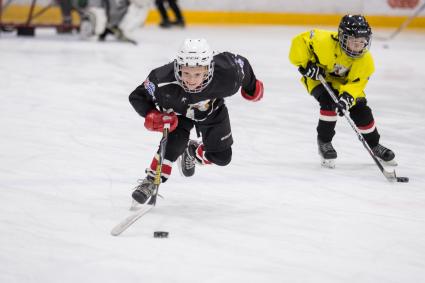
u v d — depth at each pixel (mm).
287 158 10508
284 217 7566
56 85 16781
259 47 27438
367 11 38781
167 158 7598
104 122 12703
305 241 6777
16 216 7293
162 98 7281
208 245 6574
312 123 13289
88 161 9852
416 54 26766
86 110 13828
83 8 27812
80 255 6211
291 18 39812
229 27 37250
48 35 30234
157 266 5992
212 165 9836
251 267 6039
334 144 11562
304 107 15031
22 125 12148
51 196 8094
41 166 9477
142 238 6715
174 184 8828
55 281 5617
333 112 9867
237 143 11391
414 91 17703
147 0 27125
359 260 6293
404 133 12594
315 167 10016
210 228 7102
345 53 9438
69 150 10469
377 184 9133
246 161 10211
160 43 28016
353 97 9484
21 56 22203
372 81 19312
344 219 7551
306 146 11375
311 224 7340
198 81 6906
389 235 7039
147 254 6281
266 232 7027
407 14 38688
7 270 5816
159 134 11852
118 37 27547
